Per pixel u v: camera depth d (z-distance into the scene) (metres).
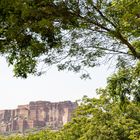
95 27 14.54
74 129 49.97
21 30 12.43
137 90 17.78
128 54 15.91
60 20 13.23
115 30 14.17
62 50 14.80
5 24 12.38
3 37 12.55
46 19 12.43
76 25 13.64
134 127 43.41
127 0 13.02
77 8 13.54
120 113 44.50
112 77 18.02
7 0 11.65
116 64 16.78
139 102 18.41
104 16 14.12
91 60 15.59
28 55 13.52
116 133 43.91
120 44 15.52
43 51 13.23
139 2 12.99
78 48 15.08
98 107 45.94
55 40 13.37
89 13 13.93
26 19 12.29
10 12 12.05
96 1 13.98
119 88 17.95
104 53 15.64
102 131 44.50
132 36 15.30
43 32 12.62
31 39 12.70
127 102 19.14
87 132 45.31
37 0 12.41
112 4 13.58
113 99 18.70
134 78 17.47
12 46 13.02
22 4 11.90
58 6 12.98
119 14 13.99
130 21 13.64
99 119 45.41
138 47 16.05
